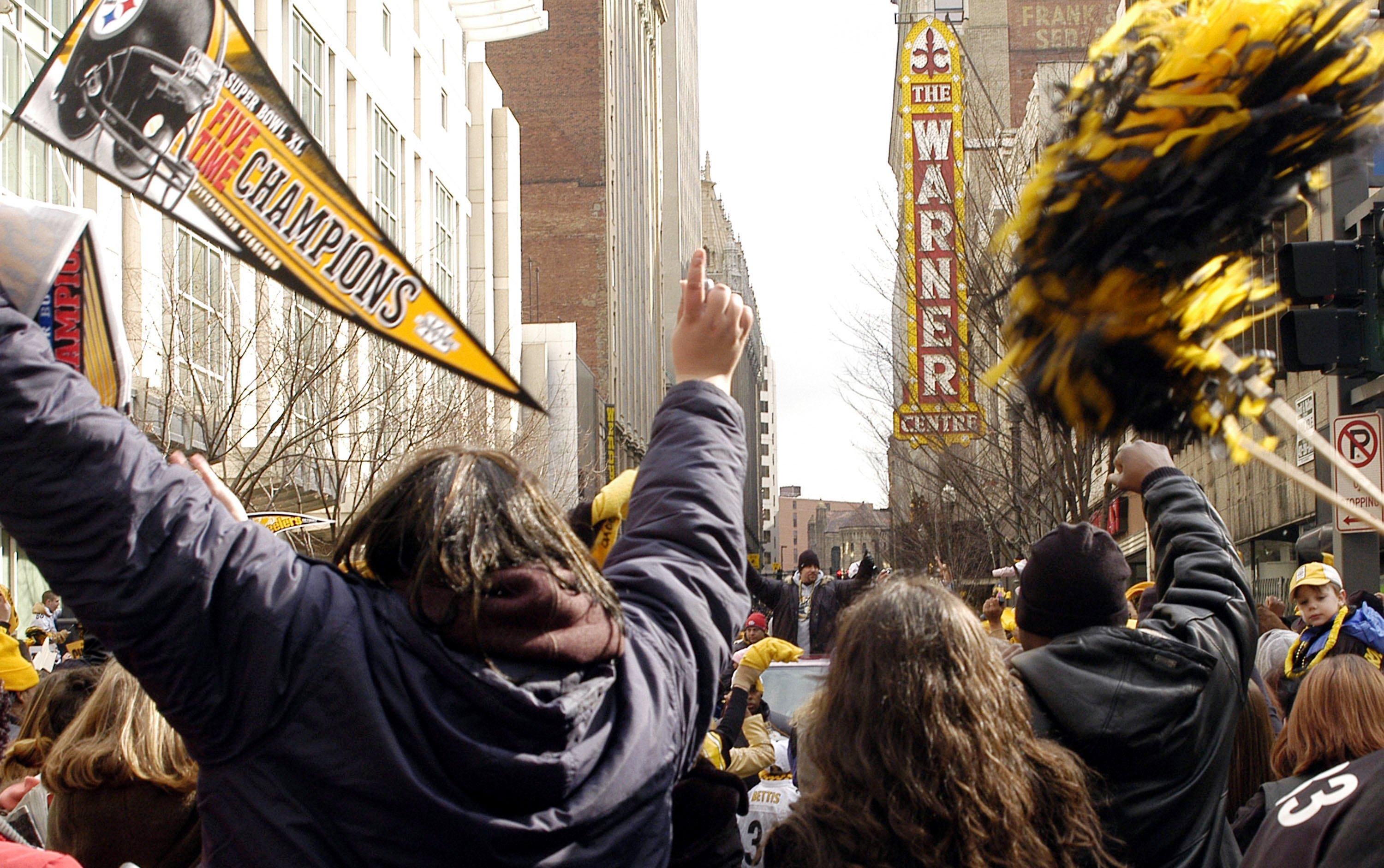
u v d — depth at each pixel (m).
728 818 3.58
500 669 2.05
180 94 2.01
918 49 22.25
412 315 2.07
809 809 2.58
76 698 4.52
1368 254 5.29
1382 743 3.65
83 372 2.11
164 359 16.39
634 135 73.81
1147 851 3.14
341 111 28.12
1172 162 2.14
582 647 2.09
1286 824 2.24
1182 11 2.21
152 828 3.37
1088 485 16.75
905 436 21.45
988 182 18.92
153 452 1.93
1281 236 2.28
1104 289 2.23
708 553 2.49
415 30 35.28
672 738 2.26
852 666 2.64
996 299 2.47
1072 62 16.03
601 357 59.91
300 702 1.96
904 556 31.47
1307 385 16.25
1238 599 3.50
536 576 2.07
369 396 19.59
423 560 2.04
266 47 23.67
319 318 18.08
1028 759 2.68
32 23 17.16
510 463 2.20
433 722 1.98
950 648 2.61
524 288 60.25
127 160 1.99
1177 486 3.81
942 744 2.51
